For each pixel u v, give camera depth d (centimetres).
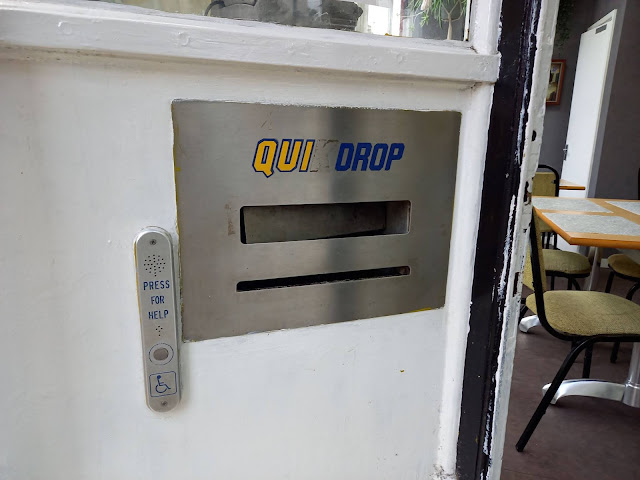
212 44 47
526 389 188
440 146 62
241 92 51
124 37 44
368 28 57
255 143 53
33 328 49
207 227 53
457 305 70
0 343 48
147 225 51
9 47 41
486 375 68
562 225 177
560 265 220
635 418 168
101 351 52
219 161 52
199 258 54
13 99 43
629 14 356
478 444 71
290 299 60
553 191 285
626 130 378
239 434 62
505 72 59
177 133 49
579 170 436
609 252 379
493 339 67
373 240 62
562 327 142
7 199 45
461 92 62
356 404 68
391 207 68
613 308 153
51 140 45
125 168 48
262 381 61
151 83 47
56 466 54
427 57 56
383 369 69
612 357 211
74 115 45
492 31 59
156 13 46
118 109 47
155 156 49
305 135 55
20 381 50
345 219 65
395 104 58
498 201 63
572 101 458
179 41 45
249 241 59
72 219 48
